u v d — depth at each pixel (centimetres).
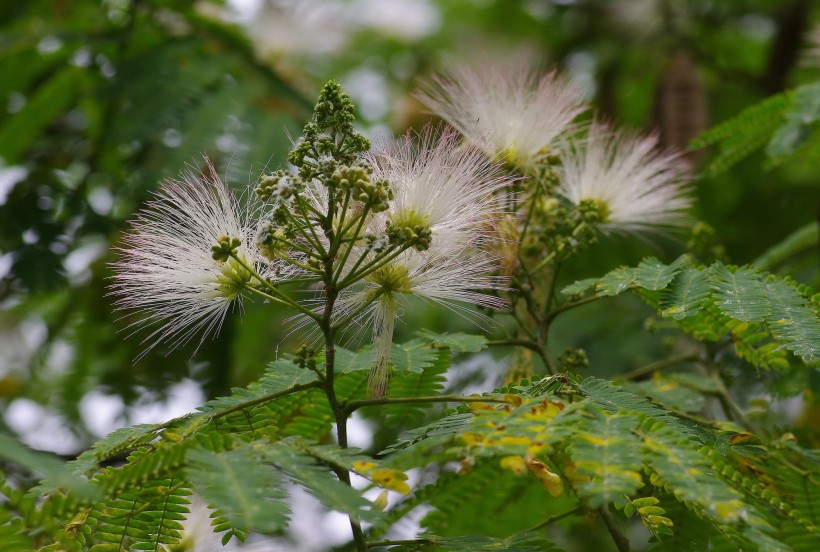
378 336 320
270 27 636
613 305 555
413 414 381
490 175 329
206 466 227
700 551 338
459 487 389
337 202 297
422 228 286
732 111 714
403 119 661
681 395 402
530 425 244
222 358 558
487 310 362
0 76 637
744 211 635
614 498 210
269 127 525
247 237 310
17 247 539
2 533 233
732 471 283
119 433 303
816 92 437
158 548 296
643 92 747
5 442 213
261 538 359
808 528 284
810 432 400
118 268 321
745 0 728
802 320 297
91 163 593
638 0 754
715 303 318
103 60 643
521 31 798
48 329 598
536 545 304
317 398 358
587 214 382
